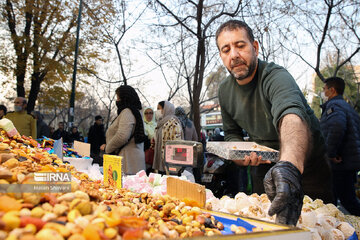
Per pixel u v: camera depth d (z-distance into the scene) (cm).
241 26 209
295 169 117
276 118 160
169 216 122
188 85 807
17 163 112
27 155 148
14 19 1291
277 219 107
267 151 196
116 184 196
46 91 1553
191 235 91
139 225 78
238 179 416
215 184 418
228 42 208
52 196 82
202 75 595
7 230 61
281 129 146
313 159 230
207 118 2883
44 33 1298
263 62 219
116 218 71
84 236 63
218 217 118
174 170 228
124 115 380
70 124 946
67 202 82
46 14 1222
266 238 75
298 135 137
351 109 363
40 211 72
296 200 109
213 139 755
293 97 163
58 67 1329
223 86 258
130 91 401
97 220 70
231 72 215
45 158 167
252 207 150
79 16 901
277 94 177
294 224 107
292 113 149
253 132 247
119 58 778
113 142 378
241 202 159
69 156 294
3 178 85
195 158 215
